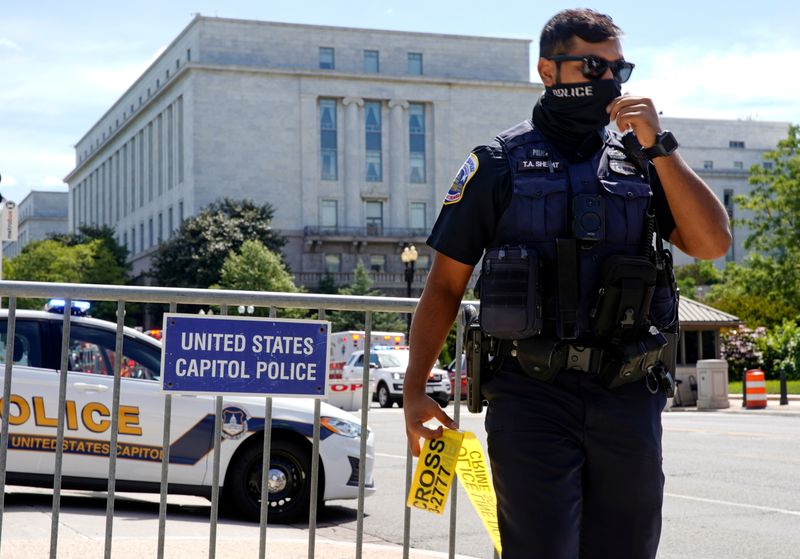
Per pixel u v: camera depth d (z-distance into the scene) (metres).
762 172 53.31
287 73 85.06
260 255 70.19
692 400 29.20
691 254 3.02
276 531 8.06
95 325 8.54
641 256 2.93
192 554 6.14
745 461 13.03
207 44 84.81
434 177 88.50
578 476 2.91
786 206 51.91
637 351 2.87
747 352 39.53
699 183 2.88
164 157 92.62
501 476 2.95
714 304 46.81
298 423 8.55
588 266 2.91
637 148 2.87
